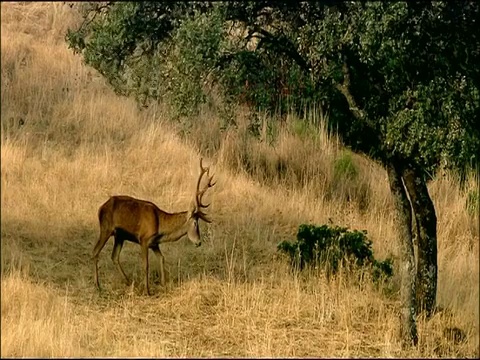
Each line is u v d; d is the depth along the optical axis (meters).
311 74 19.59
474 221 29.67
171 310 21.62
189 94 18.53
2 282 21.73
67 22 44.44
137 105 36.44
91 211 28.34
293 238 27.81
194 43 17.52
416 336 19.78
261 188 31.98
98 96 37.12
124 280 23.44
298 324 20.95
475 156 19.00
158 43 19.05
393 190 19.48
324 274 23.03
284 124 34.97
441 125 17.67
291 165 33.88
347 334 20.02
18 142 32.69
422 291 21.27
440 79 17.72
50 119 35.19
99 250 23.03
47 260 24.53
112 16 18.88
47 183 29.95
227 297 22.23
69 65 39.94
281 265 24.59
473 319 21.09
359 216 30.66
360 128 21.00
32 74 38.50
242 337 20.09
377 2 16.48
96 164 31.75
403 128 17.67
